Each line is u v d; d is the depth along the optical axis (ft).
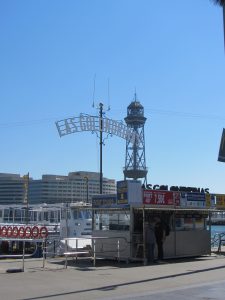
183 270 56.85
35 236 77.25
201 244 75.77
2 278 50.03
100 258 71.61
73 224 93.09
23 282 47.19
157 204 67.92
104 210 71.05
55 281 47.96
